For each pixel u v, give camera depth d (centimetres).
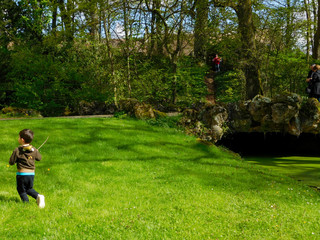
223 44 1664
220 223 473
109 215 481
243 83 1861
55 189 620
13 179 664
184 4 1622
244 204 595
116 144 1039
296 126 1281
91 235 402
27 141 511
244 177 849
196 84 2122
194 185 720
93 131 1134
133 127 1255
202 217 500
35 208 491
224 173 875
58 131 1090
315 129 1273
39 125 1142
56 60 1769
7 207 492
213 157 1073
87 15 1727
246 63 1565
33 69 1584
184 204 567
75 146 962
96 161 856
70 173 740
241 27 1555
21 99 1633
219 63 2764
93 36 1770
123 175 771
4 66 1672
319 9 2295
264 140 1520
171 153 1034
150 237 406
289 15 1535
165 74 1759
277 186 775
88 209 505
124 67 1706
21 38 2048
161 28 1720
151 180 743
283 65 1770
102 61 1675
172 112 1564
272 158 1292
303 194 720
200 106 1443
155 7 1667
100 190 634
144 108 1412
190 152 1082
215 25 1617
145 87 1697
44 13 2039
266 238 422
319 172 1003
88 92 1611
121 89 1656
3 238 380
